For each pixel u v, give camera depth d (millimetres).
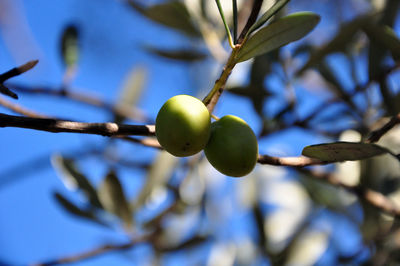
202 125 344
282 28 343
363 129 446
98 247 471
